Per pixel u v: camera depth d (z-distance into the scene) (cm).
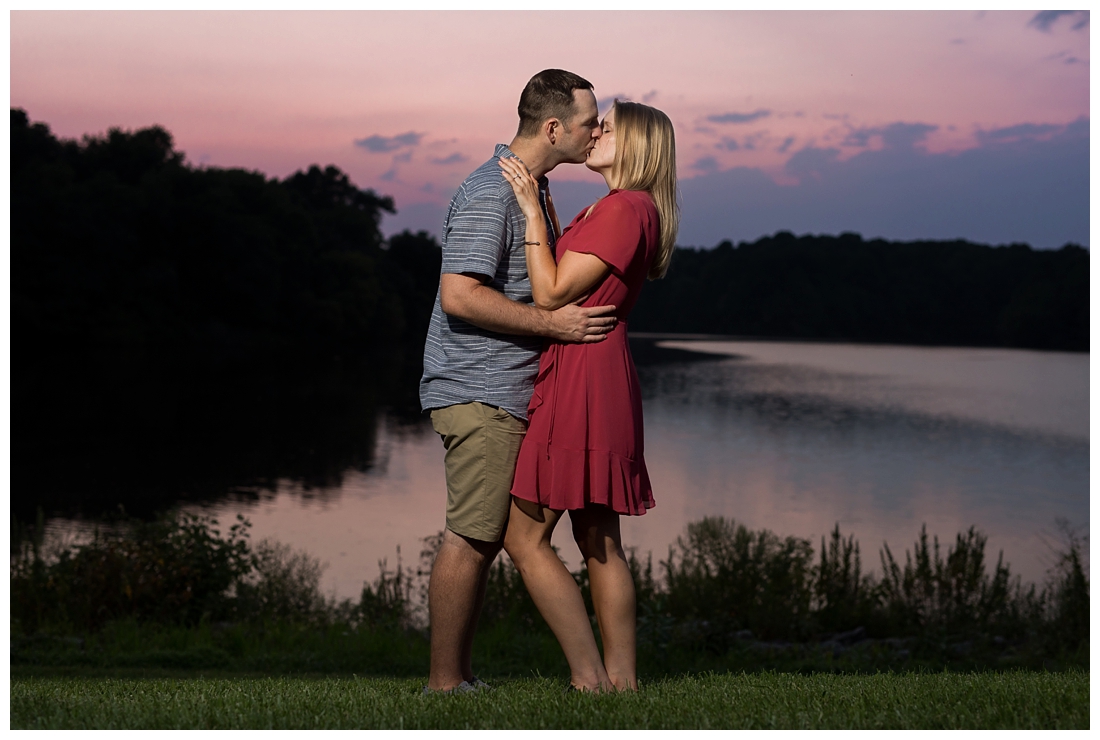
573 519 314
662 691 291
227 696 289
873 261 15388
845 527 2145
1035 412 5388
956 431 4466
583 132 317
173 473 2784
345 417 4419
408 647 873
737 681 348
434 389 312
